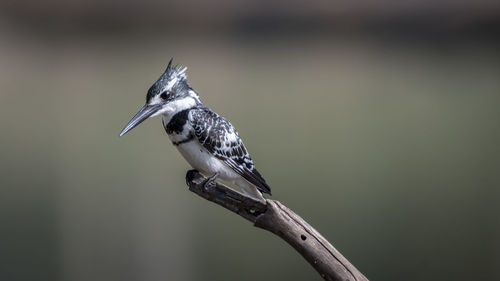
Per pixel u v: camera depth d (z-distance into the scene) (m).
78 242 12.91
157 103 6.53
